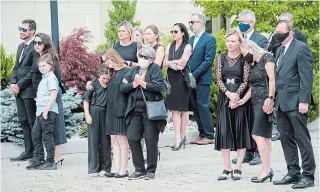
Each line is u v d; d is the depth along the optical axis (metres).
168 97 17.17
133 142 13.95
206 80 17.84
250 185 13.32
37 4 23.42
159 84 13.76
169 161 15.92
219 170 14.81
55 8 18.27
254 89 13.33
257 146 13.55
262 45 15.44
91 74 19.81
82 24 23.81
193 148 17.58
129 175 14.40
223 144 13.75
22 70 16.00
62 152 17.20
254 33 15.64
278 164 15.32
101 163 14.45
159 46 16.55
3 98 17.42
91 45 23.86
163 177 14.22
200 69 17.69
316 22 21.06
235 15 21.14
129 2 22.31
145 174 14.20
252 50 13.28
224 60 13.77
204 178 14.06
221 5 20.97
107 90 14.18
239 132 13.69
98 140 14.35
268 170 13.60
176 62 16.91
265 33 21.11
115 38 21.44
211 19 24.59
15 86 15.95
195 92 17.86
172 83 17.16
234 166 14.96
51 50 15.50
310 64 12.79
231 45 13.51
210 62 17.73
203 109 17.91
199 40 17.84
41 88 15.23
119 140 14.31
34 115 16.08
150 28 16.44
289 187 13.06
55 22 18.28
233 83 13.62
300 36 16.39
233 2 20.67
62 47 19.78
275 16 20.77
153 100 13.84
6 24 23.25
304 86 12.73
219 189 13.04
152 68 13.87
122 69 14.13
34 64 15.77
